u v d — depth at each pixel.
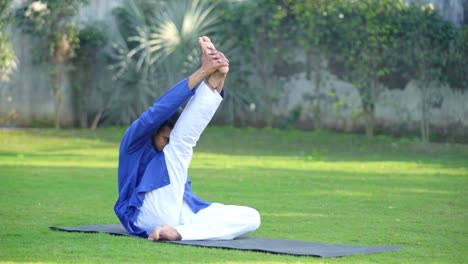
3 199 11.82
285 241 8.41
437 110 23.27
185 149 8.49
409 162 18.98
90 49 26.47
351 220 10.34
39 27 25.53
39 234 8.57
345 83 24.70
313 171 16.84
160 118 8.34
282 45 25.47
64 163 17.50
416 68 23.42
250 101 25.95
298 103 25.45
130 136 8.52
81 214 10.44
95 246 7.80
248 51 25.84
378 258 7.49
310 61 25.16
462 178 15.76
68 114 26.47
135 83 26.33
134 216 8.54
